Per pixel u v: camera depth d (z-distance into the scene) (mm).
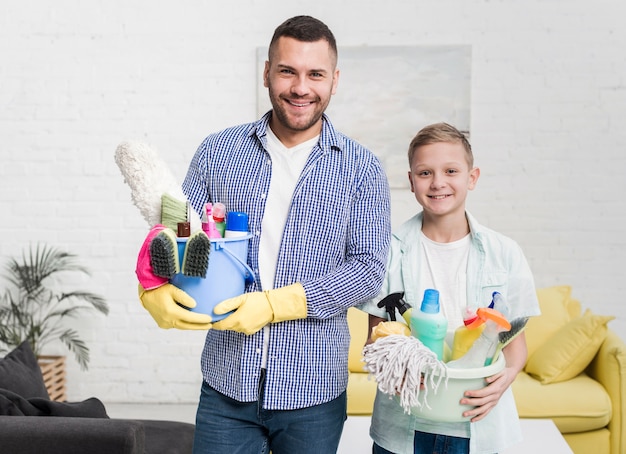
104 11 3748
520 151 3697
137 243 3852
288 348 1387
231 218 1304
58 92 3791
